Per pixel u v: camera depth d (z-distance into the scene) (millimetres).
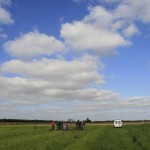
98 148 37844
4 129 85750
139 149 38000
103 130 76812
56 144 42281
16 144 42688
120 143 44438
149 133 66562
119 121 96000
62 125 82562
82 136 57781
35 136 57469
